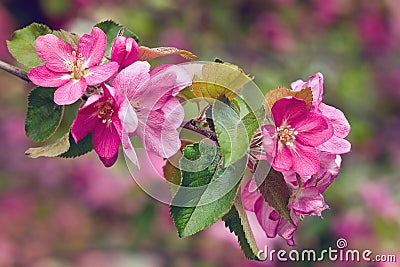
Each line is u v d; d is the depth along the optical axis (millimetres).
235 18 1547
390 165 1513
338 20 1637
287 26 1578
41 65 784
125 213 1448
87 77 744
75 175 1489
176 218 727
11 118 1556
